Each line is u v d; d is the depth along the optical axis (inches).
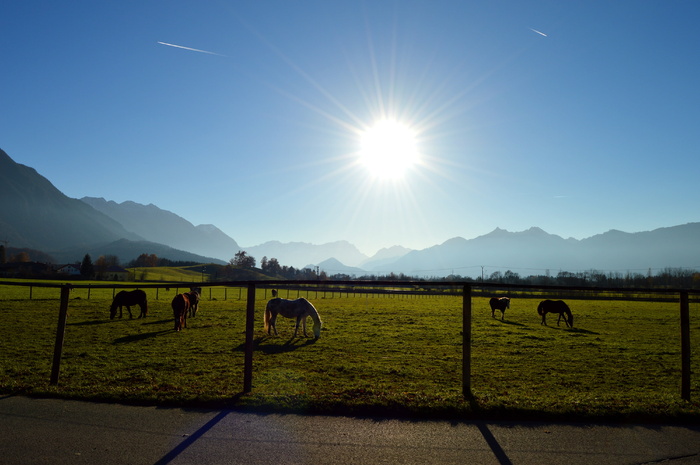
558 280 5767.7
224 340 710.5
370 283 328.5
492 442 244.8
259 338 749.3
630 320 1288.1
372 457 222.2
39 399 309.9
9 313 1056.2
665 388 432.8
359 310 1512.1
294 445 236.1
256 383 394.3
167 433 250.5
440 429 264.2
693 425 277.1
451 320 1173.7
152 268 7278.5
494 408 293.6
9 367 461.7
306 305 780.6
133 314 1137.4
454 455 226.5
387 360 563.2
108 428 257.0
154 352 589.3
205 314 1190.9
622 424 277.4
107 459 215.2
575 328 1049.5
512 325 1086.4
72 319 982.4
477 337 824.3
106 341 682.8
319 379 427.5
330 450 230.1
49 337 711.1
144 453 222.8
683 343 335.9
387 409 293.6
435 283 338.6
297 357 567.8
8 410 285.7
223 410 292.7
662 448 240.4
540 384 435.2
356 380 431.8
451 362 555.5
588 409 294.0
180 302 839.7
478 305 1948.8
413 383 423.8
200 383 380.5
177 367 485.4
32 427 256.2
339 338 775.1
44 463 209.5
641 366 556.7
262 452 226.2
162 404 303.6
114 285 368.2
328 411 292.2
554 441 247.9
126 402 306.5
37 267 5689.0
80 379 386.6
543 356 621.9
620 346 735.7
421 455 225.8
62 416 276.1
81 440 238.4
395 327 975.6
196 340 706.8
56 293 2004.2
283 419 277.1
